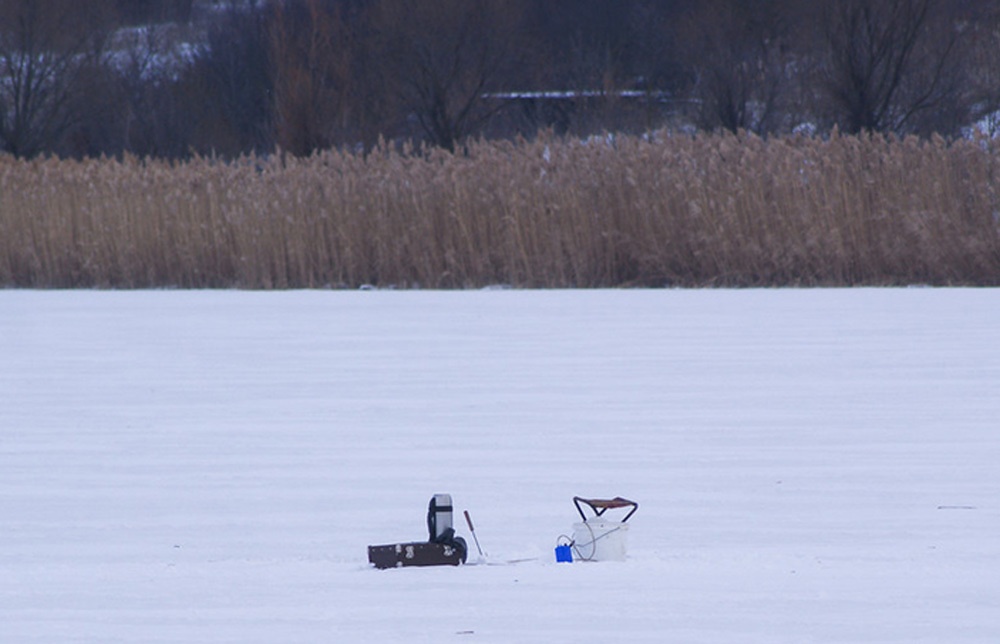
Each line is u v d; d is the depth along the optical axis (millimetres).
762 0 137750
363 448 24141
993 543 17188
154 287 72938
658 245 66562
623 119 138250
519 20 146250
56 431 26312
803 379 31703
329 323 47281
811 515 18781
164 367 35750
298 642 13406
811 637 13477
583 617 14164
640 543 17391
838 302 52781
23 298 63219
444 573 16047
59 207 74562
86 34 151625
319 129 119188
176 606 14727
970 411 27109
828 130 119938
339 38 141500
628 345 38938
